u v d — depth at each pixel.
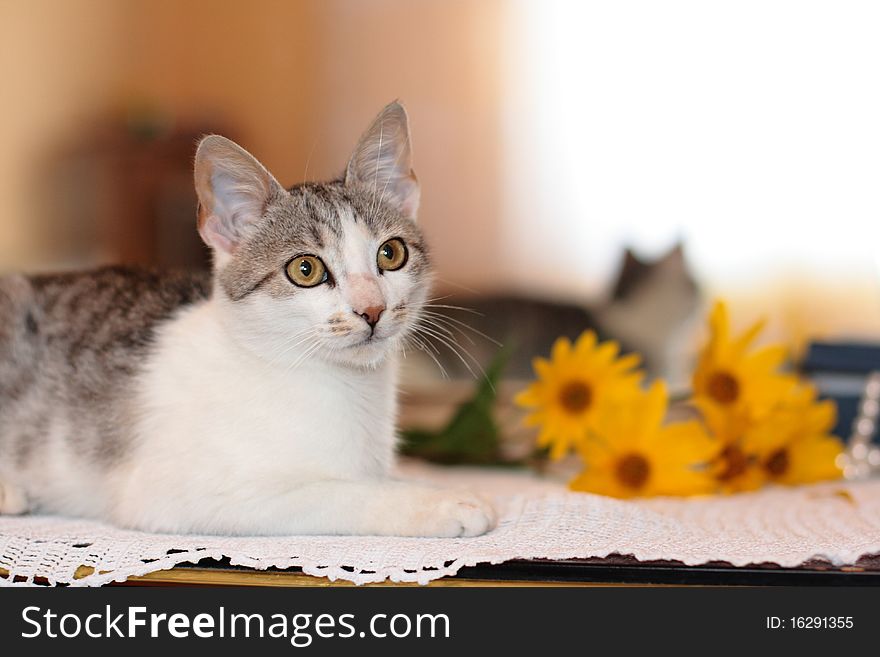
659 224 6.25
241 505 1.94
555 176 6.44
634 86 6.35
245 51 5.75
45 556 1.79
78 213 5.01
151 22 5.32
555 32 6.36
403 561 1.69
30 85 5.02
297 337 2.05
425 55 6.25
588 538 1.83
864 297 5.80
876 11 6.06
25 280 2.52
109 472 2.19
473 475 3.07
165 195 5.12
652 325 5.37
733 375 2.65
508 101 6.39
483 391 3.08
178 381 2.14
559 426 2.71
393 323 2.08
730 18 6.22
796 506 2.32
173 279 2.54
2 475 2.34
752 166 6.16
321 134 6.07
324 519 1.92
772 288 5.92
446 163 6.42
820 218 5.98
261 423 2.03
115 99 5.19
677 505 2.32
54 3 5.05
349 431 2.10
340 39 6.16
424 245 2.30
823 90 6.09
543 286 6.45
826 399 3.05
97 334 2.36
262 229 2.12
